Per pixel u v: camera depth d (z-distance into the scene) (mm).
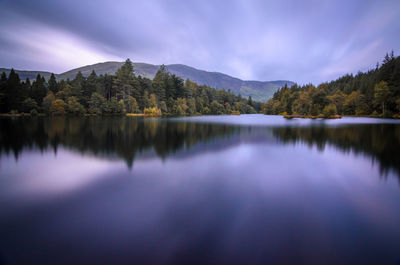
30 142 21750
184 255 5273
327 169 13109
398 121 56156
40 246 5625
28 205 8055
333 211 7672
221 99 145875
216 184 10398
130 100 86312
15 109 64062
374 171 12758
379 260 5188
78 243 5750
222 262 5047
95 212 7480
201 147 19969
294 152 18125
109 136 26438
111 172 12188
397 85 71188
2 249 5520
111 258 5156
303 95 97625
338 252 5438
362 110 88188
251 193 9289
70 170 12500
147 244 5688
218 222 6844
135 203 8234
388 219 7117
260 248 5531
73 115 74062
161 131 32719
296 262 5082
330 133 31344
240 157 16141
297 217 7203
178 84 117938
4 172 12117
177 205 8047
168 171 12438
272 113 139625
